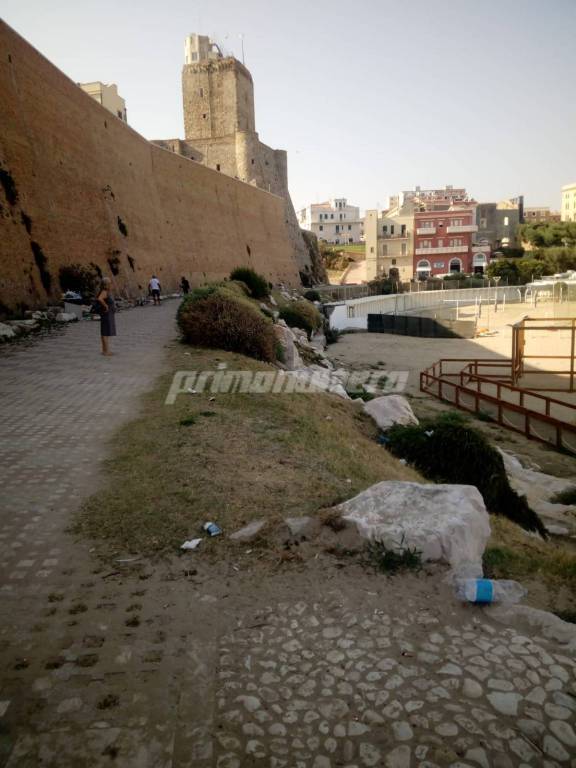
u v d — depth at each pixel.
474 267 88.69
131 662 3.45
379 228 86.81
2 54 20.98
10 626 3.80
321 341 33.84
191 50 86.81
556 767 2.76
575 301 56.50
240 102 77.12
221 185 53.62
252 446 7.53
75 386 10.58
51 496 5.80
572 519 10.01
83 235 26.09
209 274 45.94
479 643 3.64
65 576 4.40
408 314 54.41
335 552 4.67
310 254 89.69
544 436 16.22
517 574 4.76
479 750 2.84
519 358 23.83
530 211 159.50
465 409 19.44
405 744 2.87
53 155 24.55
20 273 19.45
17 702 3.14
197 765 2.76
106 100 54.72
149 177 38.47
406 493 5.18
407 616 3.90
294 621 3.86
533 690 3.23
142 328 18.70
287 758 2.80
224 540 4.94
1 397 9.75
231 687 3.25
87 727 2.97
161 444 7.37
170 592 4.20
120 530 5.11
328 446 8.15
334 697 3.18
